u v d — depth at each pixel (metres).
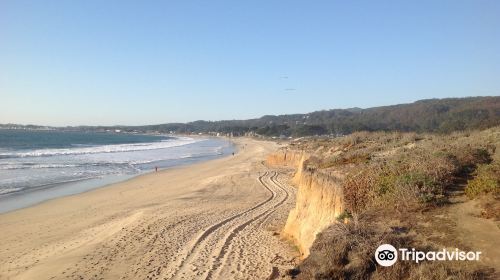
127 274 11.05
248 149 87.81
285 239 13.43
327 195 11.46
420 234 7.13
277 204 20.62
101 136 169.00
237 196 23.83
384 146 17.66
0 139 105.38
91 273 11.28
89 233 15.91
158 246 13.37
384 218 8.07
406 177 9.30
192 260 11.79
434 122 78.38
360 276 6.50
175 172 40.97
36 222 18.86
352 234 7.20
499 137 14.97
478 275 5.81
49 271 11.62
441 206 8.17
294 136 138.88
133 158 59.53
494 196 8.04
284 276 8.02
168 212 18.95
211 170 41.50
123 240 14.28
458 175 9.84
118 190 29.03
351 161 14.72
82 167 44.84
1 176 35.72
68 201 24.62
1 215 20.67
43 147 82.31
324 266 6.84
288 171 37.09
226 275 10.37
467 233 6.94
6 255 13.56
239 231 14.91
